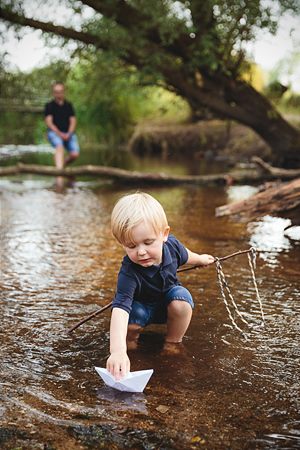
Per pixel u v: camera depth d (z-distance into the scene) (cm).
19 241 579
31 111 1577
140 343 330
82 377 289
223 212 685
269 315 371
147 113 1848
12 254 527
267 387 277
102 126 1819
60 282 442
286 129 1120
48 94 1416
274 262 489
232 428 239
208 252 522
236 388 276
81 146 1898
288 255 512
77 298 406
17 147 1811
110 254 526
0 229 636
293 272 460
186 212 720
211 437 232
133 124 1836
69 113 1225
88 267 483
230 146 1482
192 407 257
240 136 1480
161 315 333
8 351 319
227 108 1095
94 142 1939
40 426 240
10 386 277
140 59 1060
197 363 304
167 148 1593
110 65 1125
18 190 948
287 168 1152
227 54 1034
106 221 682
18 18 1006
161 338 338
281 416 249
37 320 365
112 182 1039
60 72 1232
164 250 323
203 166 1266
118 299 305
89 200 844
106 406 258
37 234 611
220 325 356
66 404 259
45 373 293
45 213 737
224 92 1087
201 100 1091
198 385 279
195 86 1088
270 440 230
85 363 306
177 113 1742
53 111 1212
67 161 1255
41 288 428
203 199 827
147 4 970
